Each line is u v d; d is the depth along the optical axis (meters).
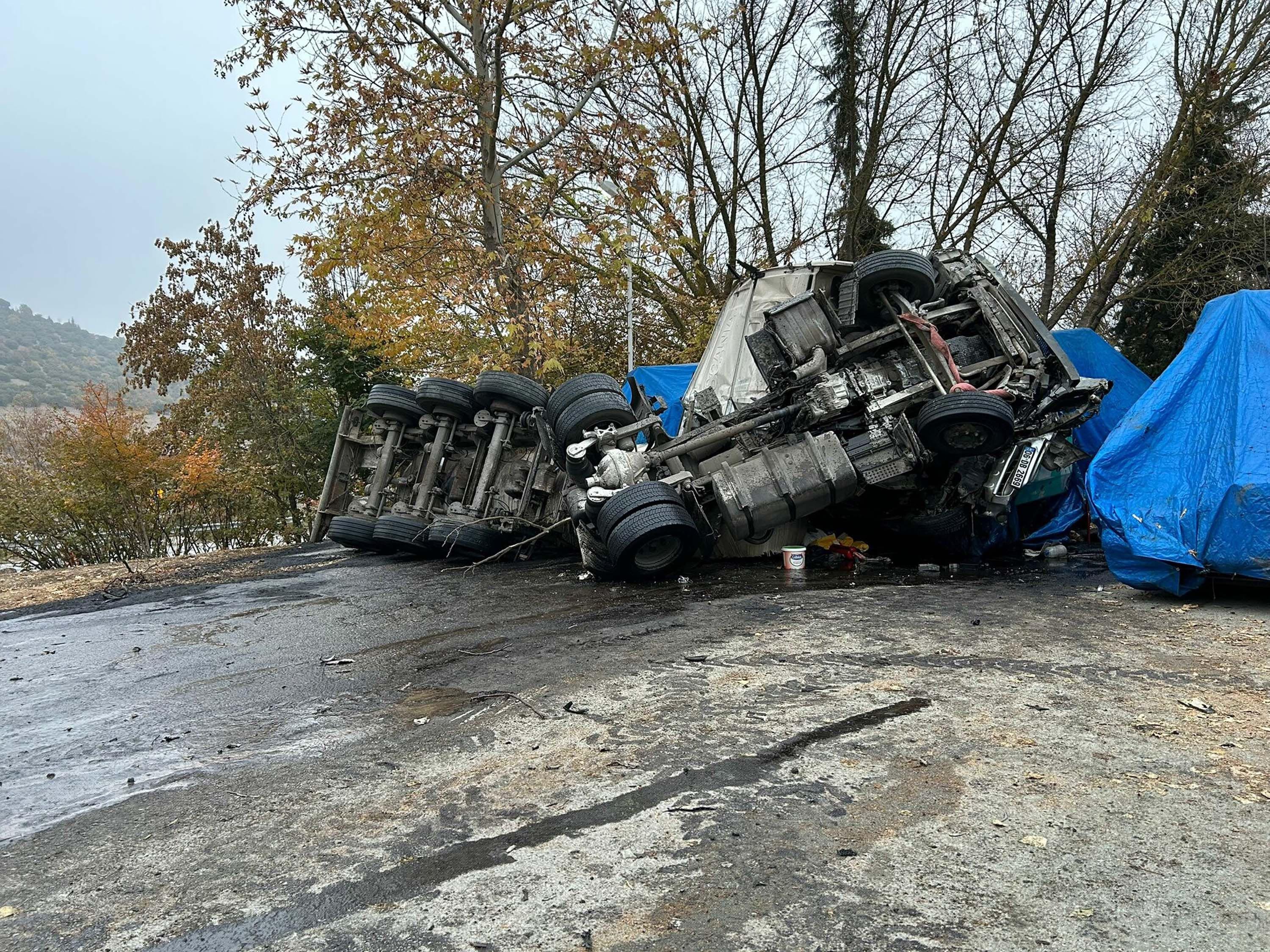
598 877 2.94
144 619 8.72
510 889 2.90
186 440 23.06
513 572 10.11
